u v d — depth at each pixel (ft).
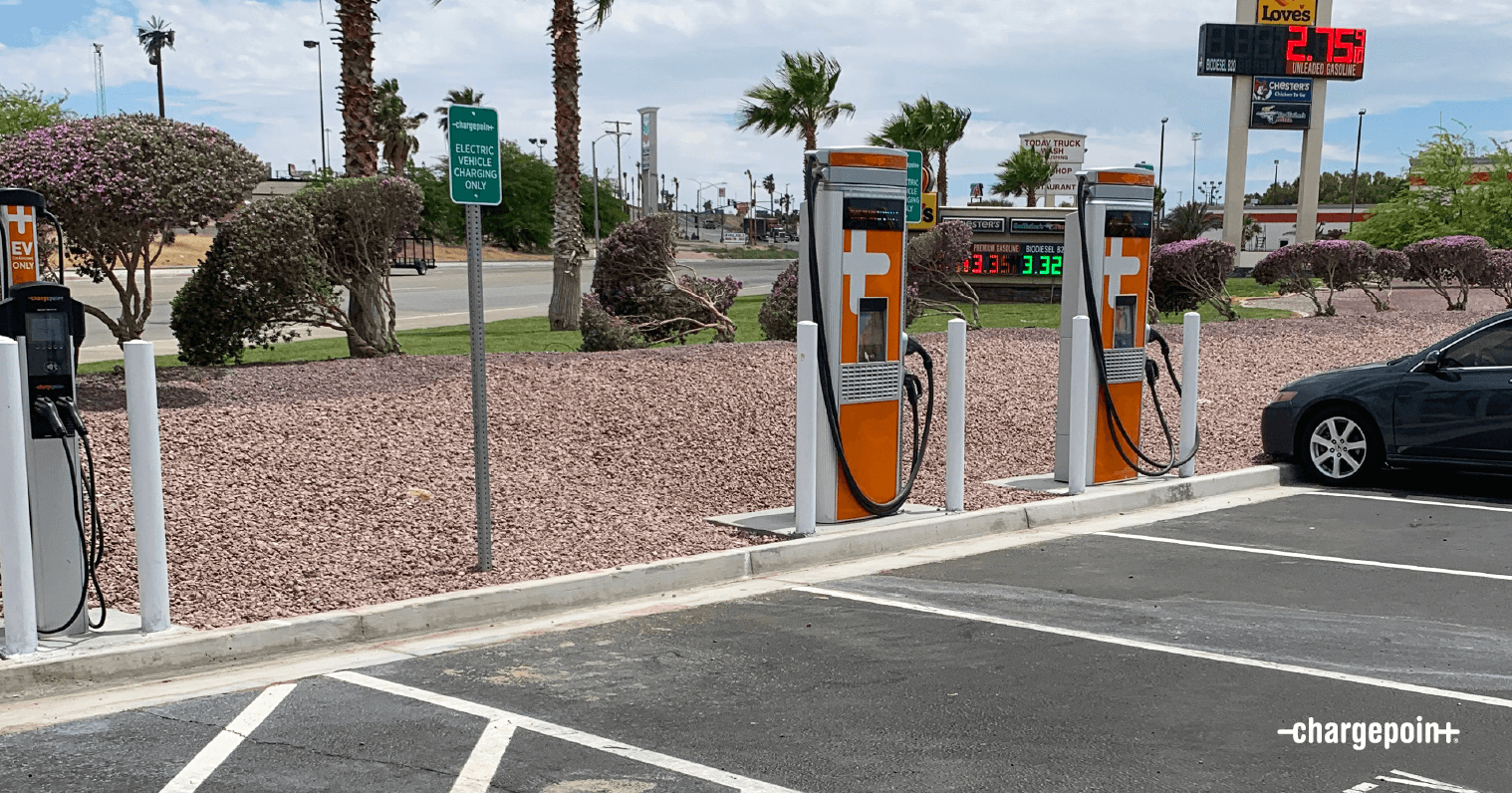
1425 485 35.68
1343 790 14.03
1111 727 16.08
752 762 14.88
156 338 67.31
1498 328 33.76
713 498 30.53
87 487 20.18
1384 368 35.19
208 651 18.62
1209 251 69.92
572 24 68.74
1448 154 137.80
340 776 14.39
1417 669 18.60
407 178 43.11
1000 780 14.32
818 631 20.76
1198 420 43.80
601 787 14.11
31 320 18.24
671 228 55.47
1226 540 28.32
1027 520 30.04
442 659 19.15
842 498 27.86
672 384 39.19
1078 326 31.53
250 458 28.48
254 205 38.04
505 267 208.54
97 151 31.96
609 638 20.34
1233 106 159.33
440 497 28.14
